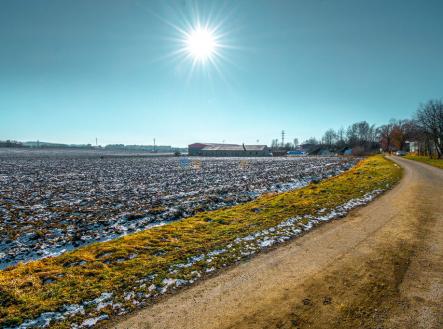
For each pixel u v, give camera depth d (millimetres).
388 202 12984
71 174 32375
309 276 5859
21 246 8812
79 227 10820
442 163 38438
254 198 16469
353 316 4449
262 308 4750
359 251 7152
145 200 16219
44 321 4613
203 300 5086
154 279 5949
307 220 10227
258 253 7270
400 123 101062
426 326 4176
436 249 7164
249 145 125062
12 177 28750
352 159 67875
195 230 9406
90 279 6020
